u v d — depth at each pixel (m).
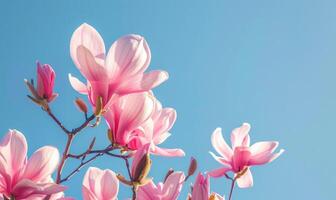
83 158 1.11
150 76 1.09
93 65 1.06
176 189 1.17
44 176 1.06
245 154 1.31
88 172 1.13
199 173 1.13
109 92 1.09
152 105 1.12
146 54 1.09
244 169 1.31
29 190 1.03
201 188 1.12
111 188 1.13
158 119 1.18
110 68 1.08
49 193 1.03
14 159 1.05
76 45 1.08
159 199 1.16
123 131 1.12
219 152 1.33
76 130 1.10
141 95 1.12
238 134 1.33
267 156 1.31
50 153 1.06
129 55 1.08
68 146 1.10
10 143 1.05
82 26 1.08
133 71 1.09
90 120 1.10
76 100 1.11
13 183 1.04
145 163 1.11
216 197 1.22
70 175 1.10
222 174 1.31
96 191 1.13
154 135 1.18
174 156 1.17
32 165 1.05
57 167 1.08
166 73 1.09
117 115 1.12
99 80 1.08
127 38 1.09
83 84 1.11
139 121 1.12
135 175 1.11
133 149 1.13
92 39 1.08
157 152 1.16
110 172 1.14
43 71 1.14
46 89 1.13
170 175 1.17
